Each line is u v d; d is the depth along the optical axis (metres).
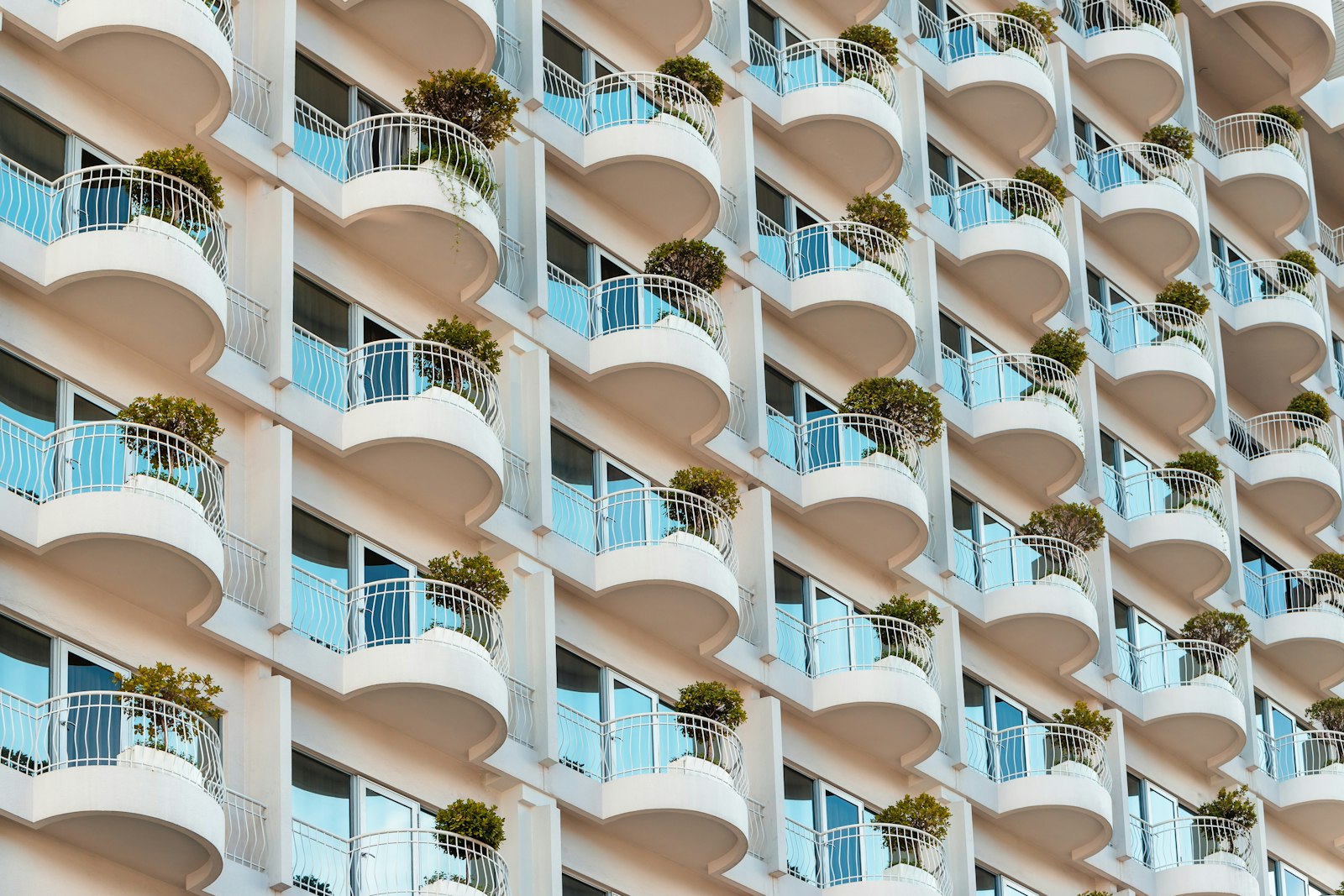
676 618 39.00
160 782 29.44
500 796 35.84
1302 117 62.69
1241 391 59.81
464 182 37.12
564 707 37.53
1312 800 52.75
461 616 35.12
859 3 48.91
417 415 35.22
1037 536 46.28
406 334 37.81
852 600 43.91
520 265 39.62
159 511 30.95
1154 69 55.56
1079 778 44.28
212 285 32.88
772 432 43.47
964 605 45.38
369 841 33.81
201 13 34.25
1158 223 54.12
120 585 31.78
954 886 42.44
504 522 37.25
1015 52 50.75
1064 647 46.53
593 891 36.97
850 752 42.31
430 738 35.03
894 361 45.69
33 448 31.84
